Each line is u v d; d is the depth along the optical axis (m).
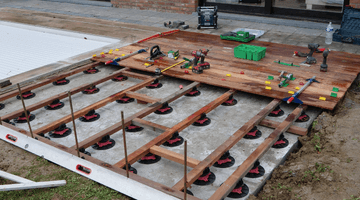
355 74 5.22
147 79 5.37
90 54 6.70
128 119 4.14
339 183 3.12
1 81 5.26
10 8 11.34
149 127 4.02
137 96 4.79
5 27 9.27
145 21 9.35
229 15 9.44
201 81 5.14
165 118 4.50
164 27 8.62
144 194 2.95
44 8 11.27
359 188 3.04
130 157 3.39
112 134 4.14
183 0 9.92
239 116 4.52
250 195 3.05
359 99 4.77
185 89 4.93
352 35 7.07
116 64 6.00
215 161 3.37
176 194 2.83
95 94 5.24
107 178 3.20
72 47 7.38
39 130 3.91
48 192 3.17
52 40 7.96
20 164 3.60
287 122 3.98
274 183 3.27
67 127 4.29
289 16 8.88
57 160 3.55
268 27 8.47
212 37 7.48
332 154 3.55
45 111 4.75
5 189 3.09
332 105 4.27
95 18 9.72
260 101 4.91
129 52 6.56
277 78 5.11
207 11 8.28
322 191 3.04
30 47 7.42
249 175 3.34
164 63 5.93
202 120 4.32
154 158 3.68
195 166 3.25
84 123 4.43
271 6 9.05
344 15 7.18
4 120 4.22
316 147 3.71
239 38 7.02
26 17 9.91
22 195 3.16
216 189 3.21
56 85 5.59
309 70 5.43
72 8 11.24
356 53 6.44
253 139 4.01
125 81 5.72
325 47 6.87
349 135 3.84
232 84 5.00
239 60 6.00
